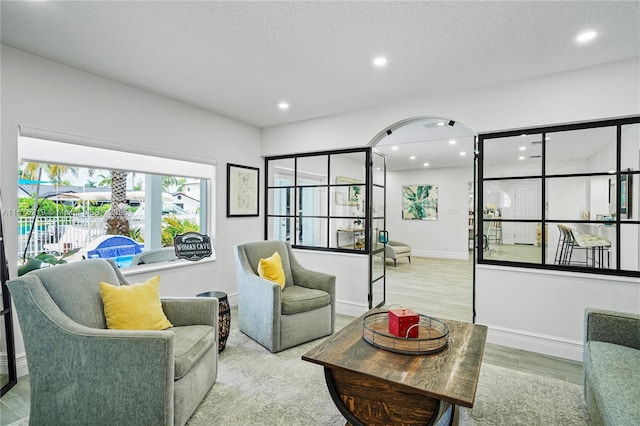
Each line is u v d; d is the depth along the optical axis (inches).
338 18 78.6
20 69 93.7
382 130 144.2
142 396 63.5
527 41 88.5
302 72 109.6
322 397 84.4
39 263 99.3
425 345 69.9
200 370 79.6
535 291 113.6
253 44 91.3
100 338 63.9
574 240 110.7
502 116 117.2
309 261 168.9
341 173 160.6
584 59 98.6
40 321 64.9
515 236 119.0
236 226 167.8
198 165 150.8
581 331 106.4
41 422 65.9
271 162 185.3
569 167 110.9
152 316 80.0
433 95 130.0
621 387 57.4
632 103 98.0
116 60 100.7
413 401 58.6
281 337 111.7
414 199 360.5
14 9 74.5
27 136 95.1
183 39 88.6
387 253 288.2
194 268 146.6
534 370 99.7
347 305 157.6
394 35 86.2
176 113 137.2
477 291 123.2
